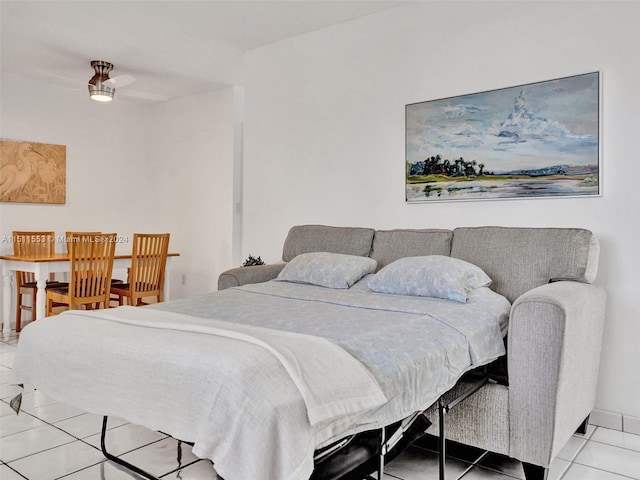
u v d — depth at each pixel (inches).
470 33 123.9
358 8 138.2
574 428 87.7
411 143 133.6
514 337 80.1
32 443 95.0
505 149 118.2
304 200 158.7
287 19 145.3
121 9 136.6
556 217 111.7
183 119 228.8
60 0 130.3
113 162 229.0
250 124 172.9
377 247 128.5
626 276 103.3
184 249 229.3
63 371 68.9
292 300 101.3
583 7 108.0
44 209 205.9
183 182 229.3
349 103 147.3
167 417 56.4
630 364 102.9
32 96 200.2
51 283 190.9
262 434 48.6
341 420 54.8
